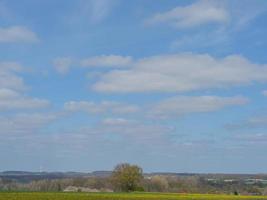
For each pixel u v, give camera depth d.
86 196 114.88
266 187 193.12
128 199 106.75
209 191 180.88
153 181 185.38
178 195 139.38
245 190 185.38
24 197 101.62
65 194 124.00
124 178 169.25
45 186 175.25
